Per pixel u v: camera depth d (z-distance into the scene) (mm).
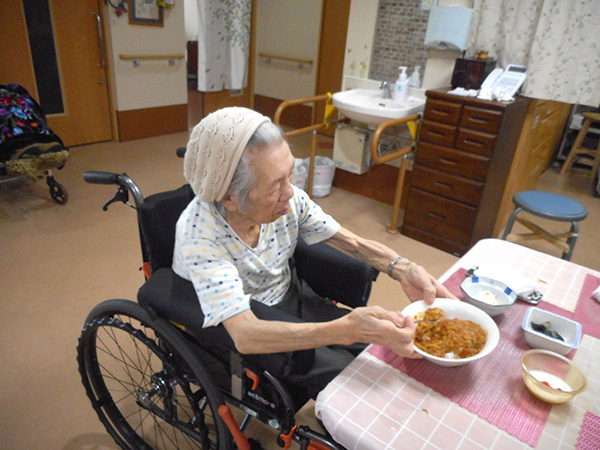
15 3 3381
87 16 3832
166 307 944
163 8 4223
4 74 3473
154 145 4352
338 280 1220
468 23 2510
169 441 1381
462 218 2564
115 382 1588
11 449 1323
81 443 1359
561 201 2312
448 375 787
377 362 811
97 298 2023
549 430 685
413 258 2594
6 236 2506
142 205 1051
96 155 3934
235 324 844
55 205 2943
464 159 2451
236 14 4652
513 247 1266
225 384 1055
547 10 2289
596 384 788
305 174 3256
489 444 657
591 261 2725
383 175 3326
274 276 1124
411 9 2908
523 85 2479
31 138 2568
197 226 927
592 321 957
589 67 2260
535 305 1005
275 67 5398
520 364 823
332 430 683
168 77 4551
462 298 1011
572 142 4441
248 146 803
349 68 3287
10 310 1906
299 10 4926
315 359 1001
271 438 1406
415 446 647
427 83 2906
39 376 1592
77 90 3982
